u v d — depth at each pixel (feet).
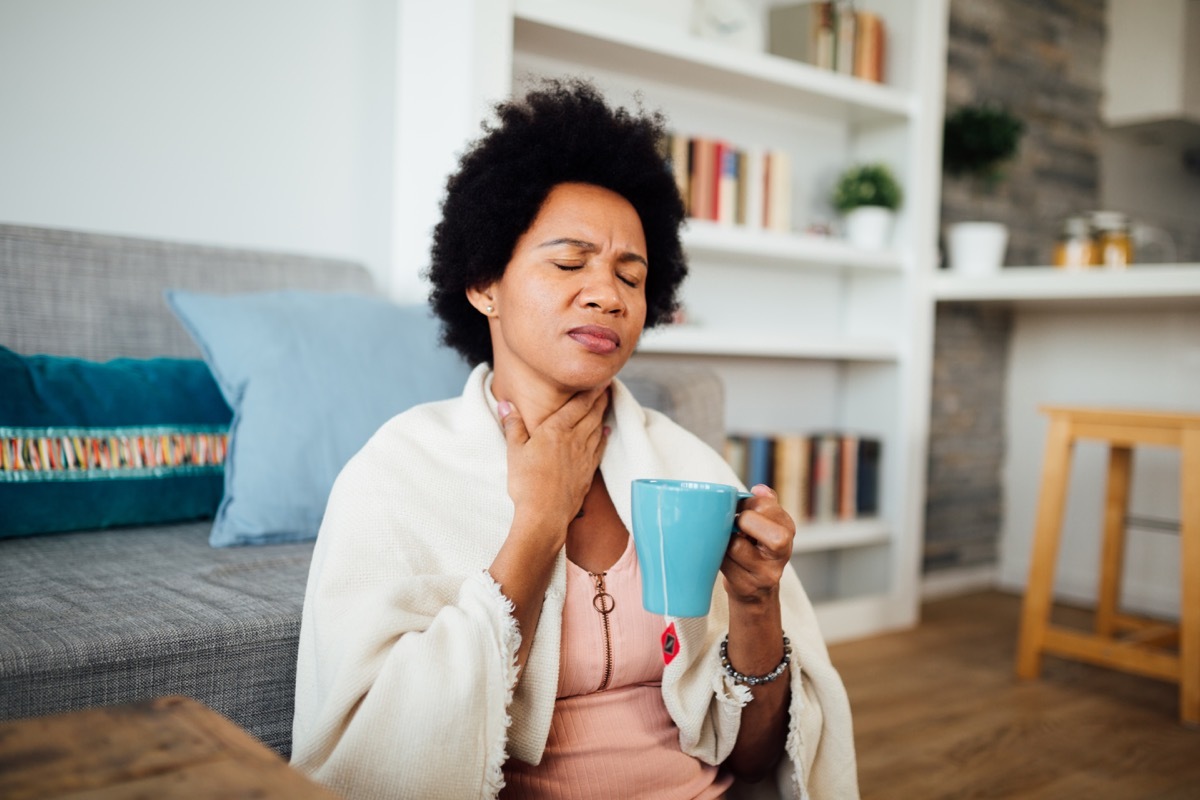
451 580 2.72
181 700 2.08
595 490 3.11
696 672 2.93
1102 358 10.89
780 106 9.37
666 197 3.41
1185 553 7.06
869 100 9.06
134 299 5.51
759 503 2.48
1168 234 13.74
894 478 9.65
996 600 10.90
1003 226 11.23
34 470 4.50
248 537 4.60
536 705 2.68
